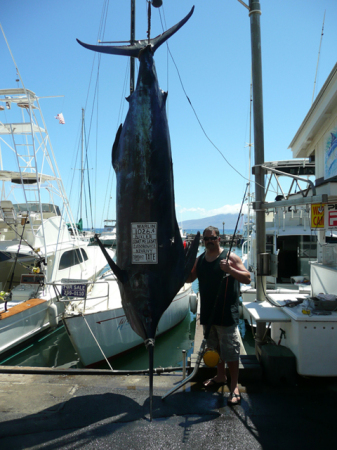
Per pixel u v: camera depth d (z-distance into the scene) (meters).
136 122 2.20
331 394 2.77
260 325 3.30
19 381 3.12
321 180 3.66
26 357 6.40
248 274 2.68
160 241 2.12
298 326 2.87
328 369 2.84
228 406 2.60
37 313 6.95
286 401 2.66
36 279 7.45
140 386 2.99
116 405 2.64
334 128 3.22
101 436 2.23
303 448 2.09
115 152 2.31
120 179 2.22
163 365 6.19
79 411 2.55
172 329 8.02
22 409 2.60
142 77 2.26
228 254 2.61
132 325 2.19
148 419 2.43
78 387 2.98
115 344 6.21
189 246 2.27
